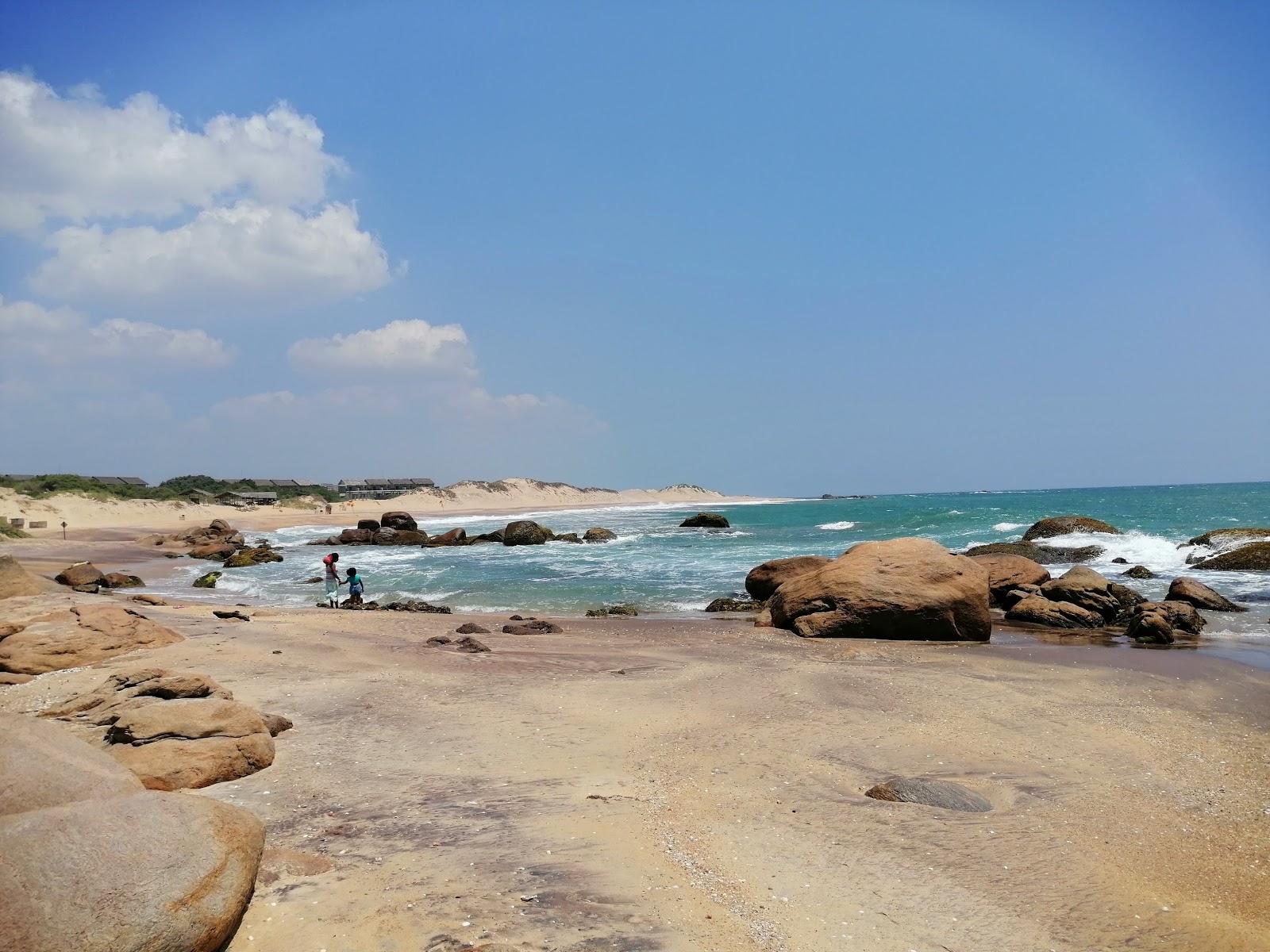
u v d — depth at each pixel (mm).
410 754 8453
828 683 12250
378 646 14922
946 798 7355
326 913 4910
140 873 4250
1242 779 8234
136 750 7355
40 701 9672
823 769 8305
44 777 4930
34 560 37500
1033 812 7152
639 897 5270
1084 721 10336
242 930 4695
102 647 12406
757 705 10867
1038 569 22406
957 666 14062
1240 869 6141
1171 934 5094
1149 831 6832
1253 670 13562
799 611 18250
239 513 85312
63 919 3936
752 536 48438
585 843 6125
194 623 16781
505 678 12312
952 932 5043
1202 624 17969
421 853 5867
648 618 20844
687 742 9172
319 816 6633
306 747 8602
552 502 130500
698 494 167750
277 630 16141
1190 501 69688
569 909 5039
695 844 6270
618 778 7844
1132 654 15266
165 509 78000
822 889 5562
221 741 7648
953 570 17625
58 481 78188
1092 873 5922
